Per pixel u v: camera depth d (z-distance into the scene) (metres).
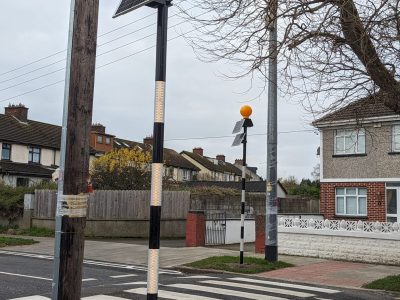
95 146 49.06
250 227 22.91
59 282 5.82
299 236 17.41
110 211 24.92
